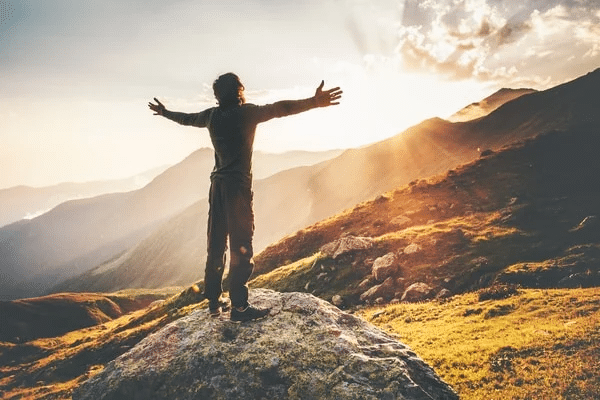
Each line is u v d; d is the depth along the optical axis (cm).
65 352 10475
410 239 7006
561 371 2569
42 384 8250
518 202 7969
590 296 3878
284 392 470
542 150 10594
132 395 510
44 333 16225
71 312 17862
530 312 3806
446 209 8419
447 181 9756
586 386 2358
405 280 5859
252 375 487
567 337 2984
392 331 4212
